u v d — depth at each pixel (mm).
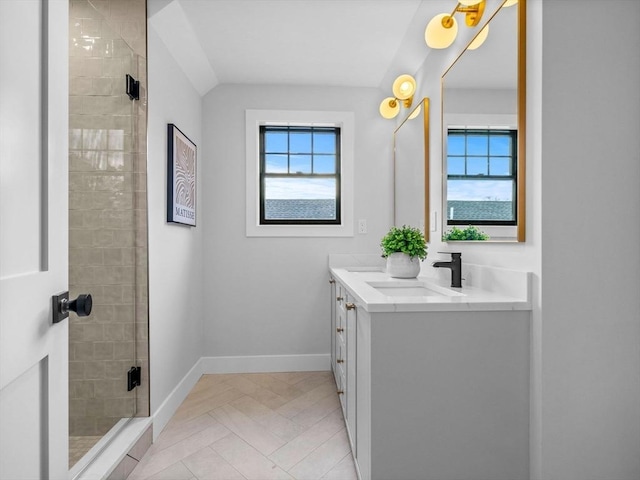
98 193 1869
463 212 1837
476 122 1689
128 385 1858
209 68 2709
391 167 3080
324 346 3061
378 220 3078
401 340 1295
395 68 2717
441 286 1791
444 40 1717
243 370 2996
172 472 1663
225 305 2998
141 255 1890
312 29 2262
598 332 1267
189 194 2557
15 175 709
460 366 1311
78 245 1858
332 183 3154
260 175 3123
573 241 1264
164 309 2129
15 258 707
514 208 1401
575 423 1263
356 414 1604
